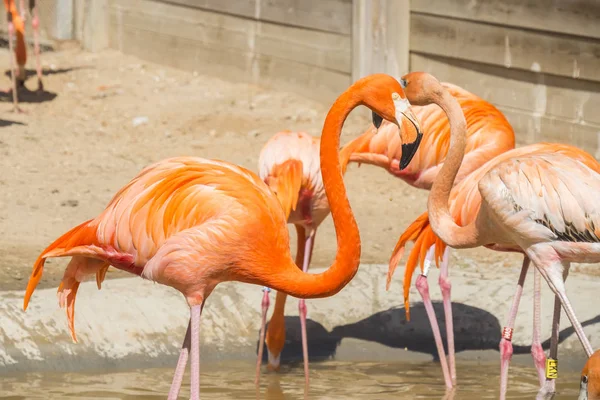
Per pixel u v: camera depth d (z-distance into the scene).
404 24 14.70
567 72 12.51
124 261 6.31
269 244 6.20
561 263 6.48
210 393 7.25
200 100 16.88
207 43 18.41
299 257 8.25
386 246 10.63
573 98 12.55
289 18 16.70
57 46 21.12
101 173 13.08
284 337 7.91
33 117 15.84
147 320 8.15
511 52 13.21
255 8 17.33
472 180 7.18
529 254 6.53
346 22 15.64
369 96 5.95
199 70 18.66
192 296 6.29
